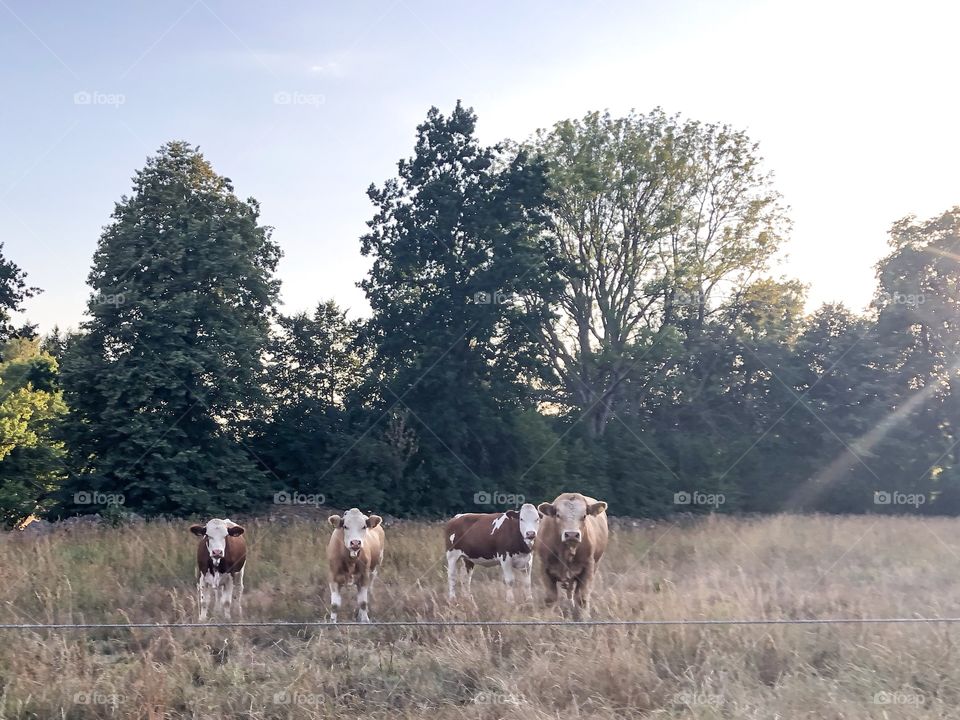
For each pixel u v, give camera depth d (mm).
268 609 12930
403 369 31484
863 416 38844
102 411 26094
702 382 39188
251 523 23406
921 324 39969
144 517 24766
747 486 37875
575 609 11891
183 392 26031
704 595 11633
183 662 9086
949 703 7812
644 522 30844
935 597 12641
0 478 32312
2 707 7926
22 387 35406
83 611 12266
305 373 32750
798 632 9383
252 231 29656
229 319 28219
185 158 29250
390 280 32469
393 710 8133
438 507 31125
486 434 31750
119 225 27594
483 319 31109
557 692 8062
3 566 14328
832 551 19453
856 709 7453
